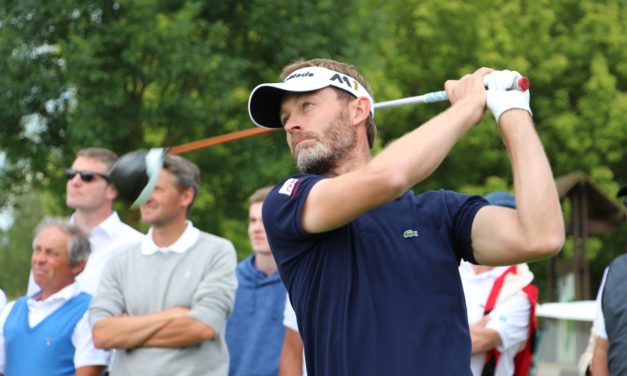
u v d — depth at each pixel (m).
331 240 3.12
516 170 3.02
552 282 16.44
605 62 21.03
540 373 9.26
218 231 18.02
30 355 5.59
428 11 20.55
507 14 21.02
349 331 3.03
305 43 17.03
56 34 15.95
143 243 5.64
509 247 3.01
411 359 2.98
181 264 5.51
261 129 4.05
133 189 4.13
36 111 16.47
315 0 17.34
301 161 3.29
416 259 3.07
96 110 15.37
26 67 15.87
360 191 2.93
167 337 5.29
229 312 5.52
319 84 3.29
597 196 16.69
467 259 3.20
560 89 21.25
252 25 17.05
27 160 17.38
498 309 5.50
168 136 17.02
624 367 4.99
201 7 16.80
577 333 9.40
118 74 15.45
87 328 5.58
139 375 5.27
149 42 15.30
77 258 5.69
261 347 5.92
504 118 3.07
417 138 2.96
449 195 3.23
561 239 2.97
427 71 20.98
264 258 6.11
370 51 18.38
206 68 15.59
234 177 17.59
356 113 3.34
